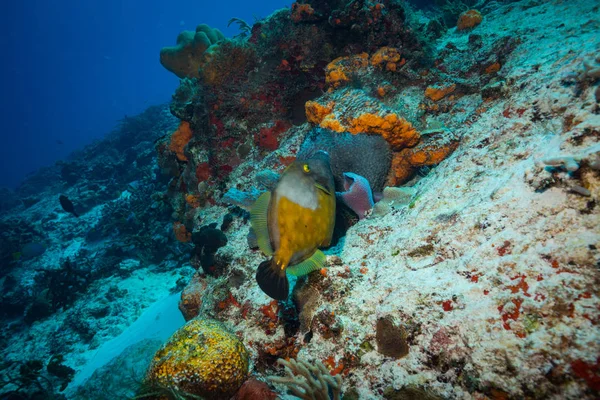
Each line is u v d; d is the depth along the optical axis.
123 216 4.60
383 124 1.26
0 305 3.99
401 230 1.00
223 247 1.49
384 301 0.84
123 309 3.03
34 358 2.84
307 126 1.88
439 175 1.06
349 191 1.23
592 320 0.57
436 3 3.69
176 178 2.78
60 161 8.81
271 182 1.36
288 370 0.77
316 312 0.93
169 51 2.96
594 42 1.07
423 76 1.73
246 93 2.10
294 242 0.68
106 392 1.52
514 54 1.46
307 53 1.98
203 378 0.93
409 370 0.74
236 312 1.22
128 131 7.41
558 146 0.79
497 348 0.63
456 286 0.75
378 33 1.82
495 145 0.97
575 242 0.65
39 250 5.05
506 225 0.76
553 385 0.57
